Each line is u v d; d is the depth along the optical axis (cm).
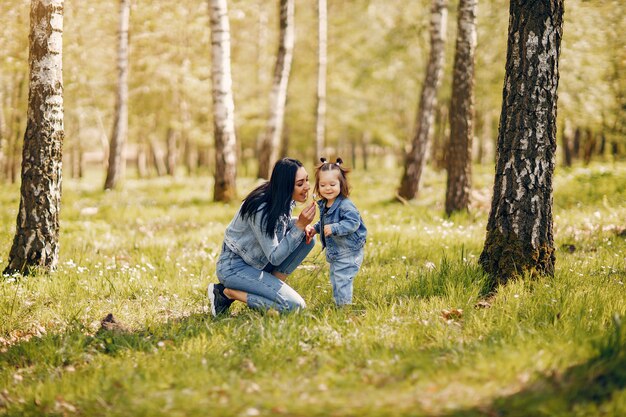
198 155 3862
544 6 512
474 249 760
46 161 652
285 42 1788
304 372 377
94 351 440
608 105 1558
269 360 397
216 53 1409
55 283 621
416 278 575
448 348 396
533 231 536
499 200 548
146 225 1121
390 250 762
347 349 407
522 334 400
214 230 1008
